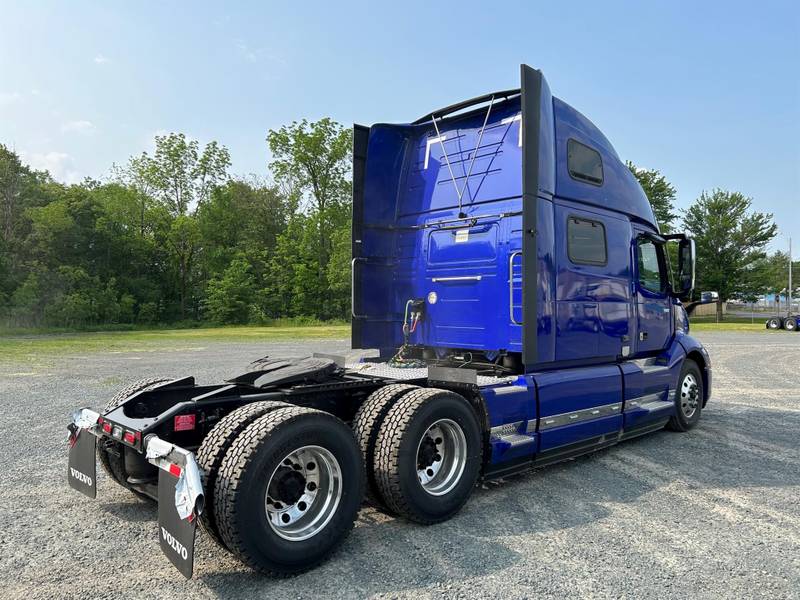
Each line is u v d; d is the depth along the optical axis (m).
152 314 45.38
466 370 4.25
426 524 3.92
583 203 5.47
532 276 4.63
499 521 4.02
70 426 4.17
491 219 5.20
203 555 3.46
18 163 42.12
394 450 3.71
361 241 5.80
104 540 3.66
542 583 3.06
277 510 3.23
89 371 12.12
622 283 5.94
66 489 4.65
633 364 6.16
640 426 6.13
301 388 3.92
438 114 5.80
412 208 5.96
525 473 5.25
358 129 5.79
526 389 4.71
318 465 3.42
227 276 47.06
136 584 3.06
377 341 5.90
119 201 47.47
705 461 5.66
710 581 3.09
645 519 4.05
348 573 3.20
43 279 38.50
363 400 4.29
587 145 5.60
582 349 5.34
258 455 3.02
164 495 3.05
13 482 4.80
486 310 5.19
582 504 4.38
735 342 23.55
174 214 51.09
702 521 4.02
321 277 49.84
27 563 3.30
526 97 4.62
